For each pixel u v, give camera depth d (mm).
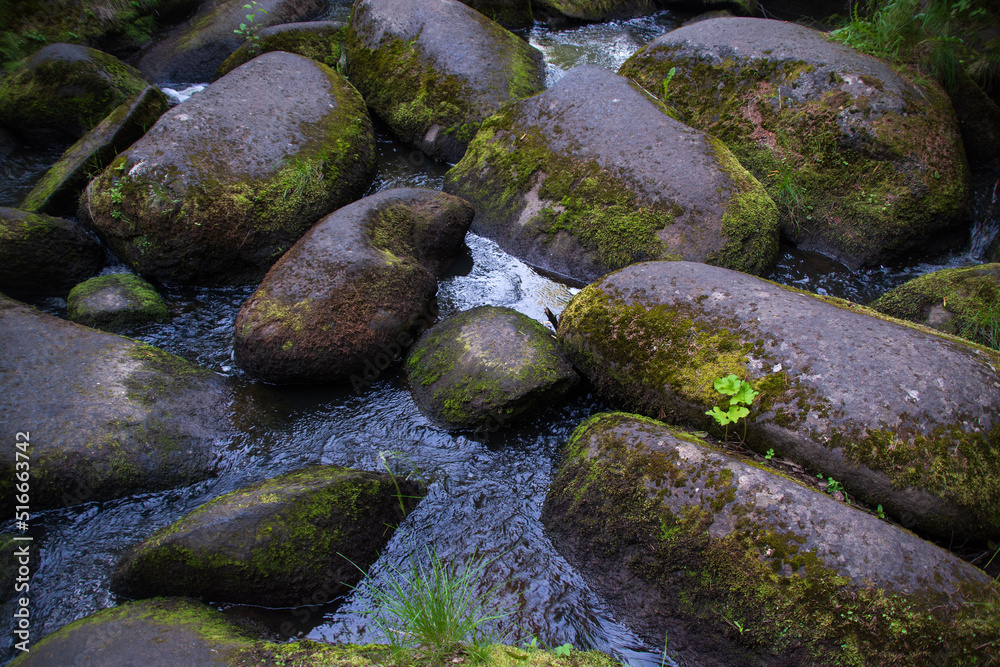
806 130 4781
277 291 3709
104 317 3918
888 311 3996
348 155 5051
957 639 2080
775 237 4414
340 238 3947
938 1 5191
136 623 2365
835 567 2182
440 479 3223
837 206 4633
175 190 4270
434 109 5684
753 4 8445
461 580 2742
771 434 2760
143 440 3162
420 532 2979
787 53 5008
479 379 3389
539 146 4832
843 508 2295
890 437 2549
